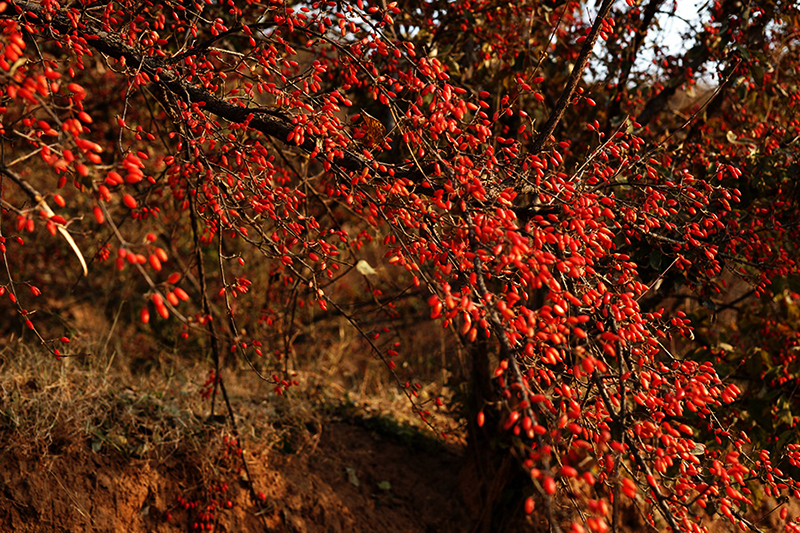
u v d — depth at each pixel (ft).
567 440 6.01
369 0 11.34
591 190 7.20
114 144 15.12
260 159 7.34
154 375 15.76
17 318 19.48
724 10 12.99
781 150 11.29
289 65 8.82
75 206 21.76
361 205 7.89
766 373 11.72
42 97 5.12
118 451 11.63
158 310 4.23
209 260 21.45
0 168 4.46
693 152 11.57
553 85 14.84
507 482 14.08
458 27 13.38
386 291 22.79
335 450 15.60
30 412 11.10
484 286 5.19
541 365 5.91
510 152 7.13
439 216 6.76
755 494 10.71
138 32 8.29
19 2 6.86
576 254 5.70
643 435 5.66
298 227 7.87
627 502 13.29
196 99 7.85
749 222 11.01
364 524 13.85
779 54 13.62
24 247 20.75
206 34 12.33
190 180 8.45
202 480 12.22
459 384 15.80
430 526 14.67
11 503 10.25
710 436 11.18
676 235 9.77
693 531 5.36
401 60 11.07
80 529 10.67
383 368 21.27
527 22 13.64
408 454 16.62
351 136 7.93
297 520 13.01
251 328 19.60
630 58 13.47
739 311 13.76
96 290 21.61
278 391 9.84
